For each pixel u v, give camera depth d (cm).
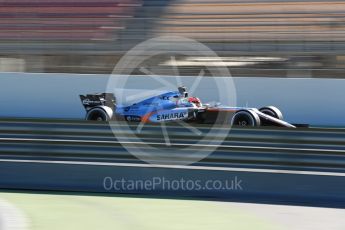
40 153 2733
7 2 5688
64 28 5462
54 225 1762
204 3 5753
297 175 2200
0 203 2098
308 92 4584
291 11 5503
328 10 5431
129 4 5744
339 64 4931
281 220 1858
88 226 1759
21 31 5425
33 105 4859
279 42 5191
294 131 2669
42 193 2345
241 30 5391
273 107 4375
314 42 5103
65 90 4825
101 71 5116
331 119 4544
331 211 2011
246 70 5056
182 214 1952
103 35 5425
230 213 1970
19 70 5256
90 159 2730
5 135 2845
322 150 2477
